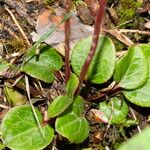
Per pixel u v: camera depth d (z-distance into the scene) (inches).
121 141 7.1
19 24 8.4
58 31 8.1
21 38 8.2
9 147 6.3
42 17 8.4
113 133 7.2
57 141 6.9
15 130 6.6
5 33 8.2
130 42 8.3
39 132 6.6
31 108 6.9
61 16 8.4
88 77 7.1
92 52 5.8
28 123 6.7
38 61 7.4
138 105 7.1
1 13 8.6
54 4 8.7
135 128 7.3
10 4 8.5
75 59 7.1
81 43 7.1
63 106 6.0
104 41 7.0
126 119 7.4
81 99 6.8
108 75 6.9
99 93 7.3
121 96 7.3
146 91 7.0
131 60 7.1
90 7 8.5
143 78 6.9
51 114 5.9
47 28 8.2
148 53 7.2
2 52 8.0
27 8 8.6
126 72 7.1
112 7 8.8
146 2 8.7
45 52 7.5
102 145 7.1
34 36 8.1
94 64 7.0
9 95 7.5
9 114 6.7
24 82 7.5
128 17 8.6
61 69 7.8
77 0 8.6
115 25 8.6
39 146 6.3
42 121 6.8
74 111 6.6
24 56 7.5
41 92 7.5
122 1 8.8
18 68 7.2
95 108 7.5
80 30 8.2
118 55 8.0
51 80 7.2
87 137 6.9
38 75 7.0
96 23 5.3
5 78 7.5
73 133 6.2
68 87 6.7
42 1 8.7
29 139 6.5
